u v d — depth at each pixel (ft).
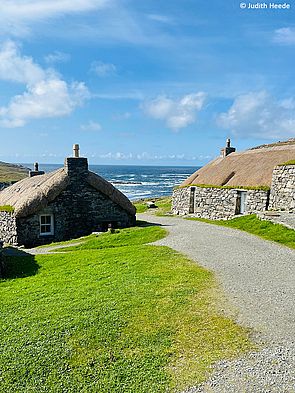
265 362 23.48
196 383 22.08
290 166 71.15
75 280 41.81
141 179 540.52
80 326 29.09
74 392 22.21
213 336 26.84
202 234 65.16
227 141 115.24
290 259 45.93
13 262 57.00
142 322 29.32
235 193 85.51
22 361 25.14
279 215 67.51
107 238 69.62
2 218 80.23
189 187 105.09
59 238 81.87
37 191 80.18
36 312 32.45
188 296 33.73
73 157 82.38
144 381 22.68
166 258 47.73
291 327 27.63
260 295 33.71
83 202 83.71
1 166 606.96
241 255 48.29
